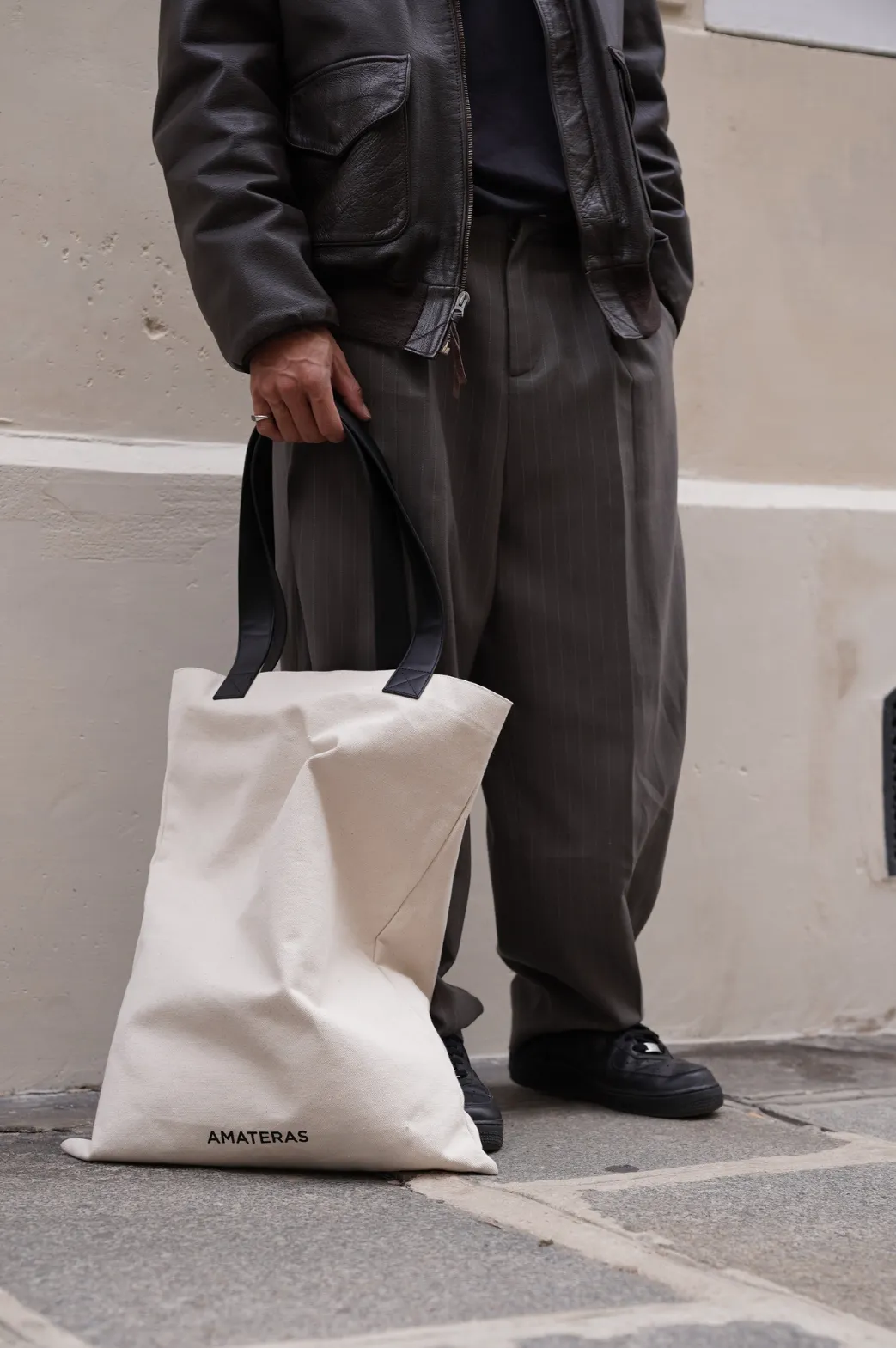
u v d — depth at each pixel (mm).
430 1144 1232
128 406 1859
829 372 2268
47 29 1838
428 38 1468
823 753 2178
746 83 2225
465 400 1520
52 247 1833
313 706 1339
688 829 2098
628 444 1598
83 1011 1771
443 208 1454
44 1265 976
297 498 1500
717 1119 1593
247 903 1318
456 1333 852
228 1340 836
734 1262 1018
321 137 1472
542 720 1588
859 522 2217
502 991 1986
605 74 1539
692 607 2115
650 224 1565
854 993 2182
